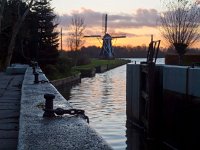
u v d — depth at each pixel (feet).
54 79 155.43
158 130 60.95
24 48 162.71
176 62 95.61
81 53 319.47
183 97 50.19
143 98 68.64
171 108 54.95
